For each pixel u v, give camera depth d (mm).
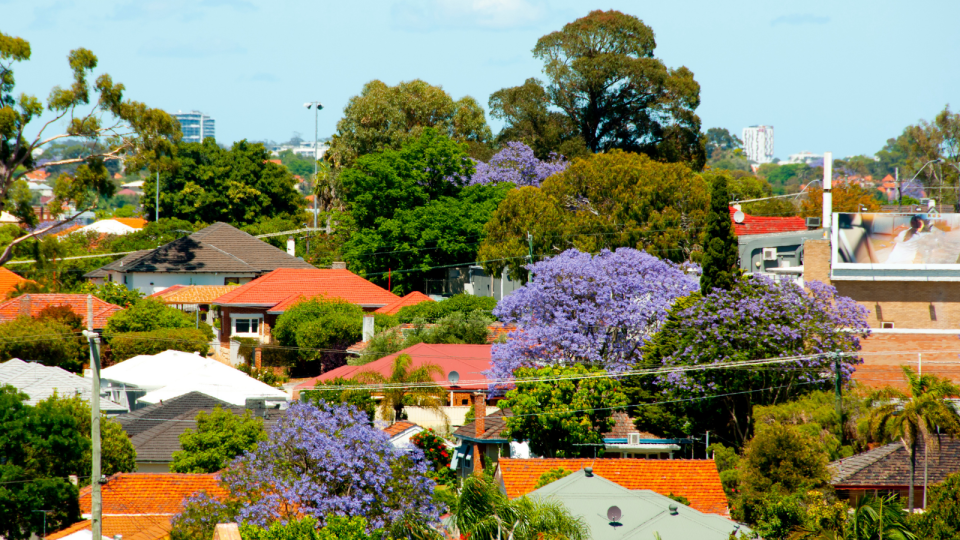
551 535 25406
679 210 72125
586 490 30219
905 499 36344
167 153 83812
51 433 34531
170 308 70500
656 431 43375
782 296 43375
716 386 41656
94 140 83688
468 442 44000
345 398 46781
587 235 70938
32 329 61750
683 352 42375
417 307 68000
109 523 33250
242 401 50281
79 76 80062
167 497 34719
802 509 30562
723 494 35500
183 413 46219
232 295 74750
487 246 74125
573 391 41594
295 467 29531
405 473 29953
